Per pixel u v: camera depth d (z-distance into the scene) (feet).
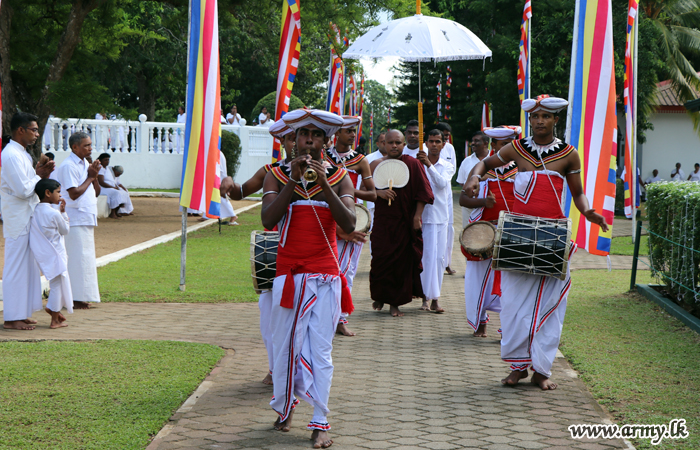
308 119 13.57
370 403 15.98
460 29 27.84
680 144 102.12
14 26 54.24
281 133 15.02
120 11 59.41
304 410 15.78
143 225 54.39
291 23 30.60
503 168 22.99
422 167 26.27
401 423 14.67
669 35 91.04
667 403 15.70
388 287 26.16
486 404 15.94
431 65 127.75
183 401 15.90
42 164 23.09
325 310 13.82
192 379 17.33
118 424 14.15
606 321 24.47
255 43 113.50
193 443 13.46
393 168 25.88
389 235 26.04
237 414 15.15
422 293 26.71
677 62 91.97
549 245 16.83
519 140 18.28
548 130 17.83
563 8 81.25
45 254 22.76
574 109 28.25
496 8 90.94
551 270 16.94
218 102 29.32
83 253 26.16
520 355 17.37
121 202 59.36
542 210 17.74
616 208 79.15
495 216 23.27
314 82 130.62
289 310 13.96
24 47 54.39
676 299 27.53
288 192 13.57
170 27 65.41
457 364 19.49
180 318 24.91
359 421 14.79
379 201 26.37
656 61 81.35
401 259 26.05
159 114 131.95
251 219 61.21
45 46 57.21
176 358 19.17
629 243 50.16
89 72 65.26
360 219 24.57
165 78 102.63
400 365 19.31
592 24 27.61
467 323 25.14
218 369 18.56
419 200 25.85
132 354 19.51
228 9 59.62
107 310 26.17
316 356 13.70
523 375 17.69
